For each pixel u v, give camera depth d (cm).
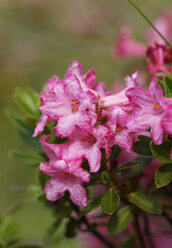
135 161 27
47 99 26
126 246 31
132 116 24
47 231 32
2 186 57
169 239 38
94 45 55
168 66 34
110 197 26
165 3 59
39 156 30
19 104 30
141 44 49
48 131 27
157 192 28
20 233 54
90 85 26
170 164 25
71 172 24
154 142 23
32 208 55
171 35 47
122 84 50
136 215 28
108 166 27
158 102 23
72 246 48
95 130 24
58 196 24
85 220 30
